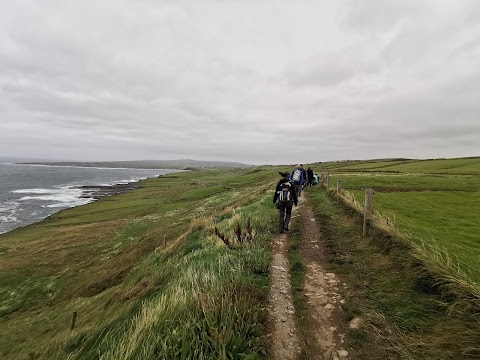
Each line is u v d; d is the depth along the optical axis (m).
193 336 4.28
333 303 5.48
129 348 4.41
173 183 122.31
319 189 26.09
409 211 14.64
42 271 25.97
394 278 6.13
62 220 53.00
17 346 11.79
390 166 86.56
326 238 9.94
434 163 81.00
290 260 8.02
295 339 4.52
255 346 4.32
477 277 5.64
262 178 89.56
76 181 153.00
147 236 29.75
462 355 3.70
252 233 10.36
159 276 10.31
